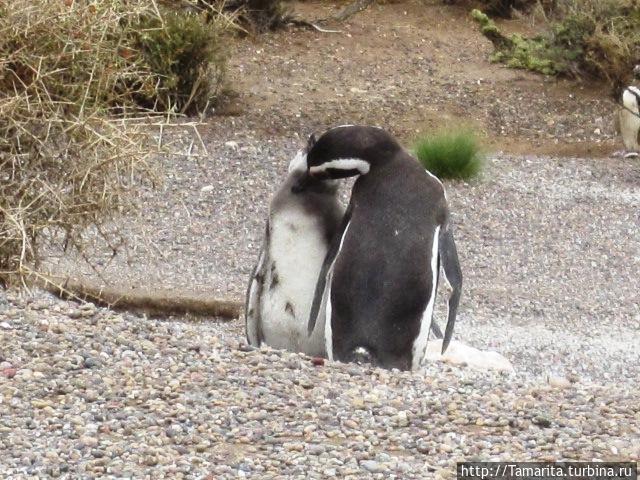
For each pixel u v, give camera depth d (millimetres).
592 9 31469
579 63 31188
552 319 17625
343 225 11672
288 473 8039
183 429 8695
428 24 34688
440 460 8445
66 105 10391
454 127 26984
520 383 10977
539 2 34031
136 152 10453
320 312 11750
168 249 19484
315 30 33375
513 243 21234
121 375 9695
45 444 8297
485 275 19516
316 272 11914
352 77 31000
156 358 10203
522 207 23203
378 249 11320
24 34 10070
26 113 10180
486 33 32438
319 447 8477
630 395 10586
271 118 27906
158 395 9305
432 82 31125
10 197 10484
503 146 27750
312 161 11797
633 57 29953
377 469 8156
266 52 31750
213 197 22578
